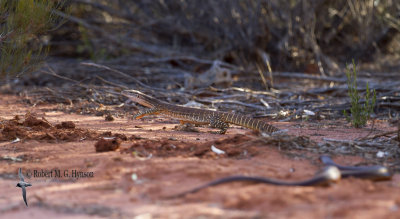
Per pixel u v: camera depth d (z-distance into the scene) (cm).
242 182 489
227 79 1642
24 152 671
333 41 2320
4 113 1141
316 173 524
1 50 995
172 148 657
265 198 425
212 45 2284
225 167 561
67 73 1834
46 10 941
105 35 2162
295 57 2041
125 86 1512
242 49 2098
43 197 467
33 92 1514
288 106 1277
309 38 2036
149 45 2258
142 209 420
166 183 496
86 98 1409
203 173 522
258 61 2083
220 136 852
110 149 666
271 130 862
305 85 1703
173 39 2378
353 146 699
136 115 1038
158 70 1912
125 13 2281
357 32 2241
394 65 2097
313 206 409
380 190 458
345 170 547
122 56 2153
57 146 706
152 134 849
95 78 1736
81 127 925
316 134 870
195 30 2230
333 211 389
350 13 2248
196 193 455
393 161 619
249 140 685
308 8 2056
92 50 2195
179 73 1931
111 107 1283
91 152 662
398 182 504
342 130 936
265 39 2081
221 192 456
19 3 917
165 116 1164
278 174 533
